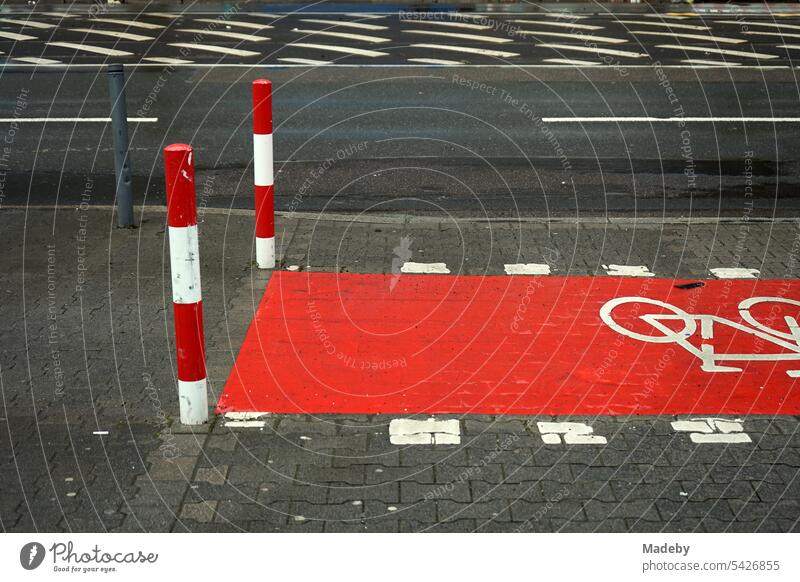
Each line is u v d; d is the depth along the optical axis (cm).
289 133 1138
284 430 491
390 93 1346
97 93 1351
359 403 518
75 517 423
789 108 1292
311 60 1598
